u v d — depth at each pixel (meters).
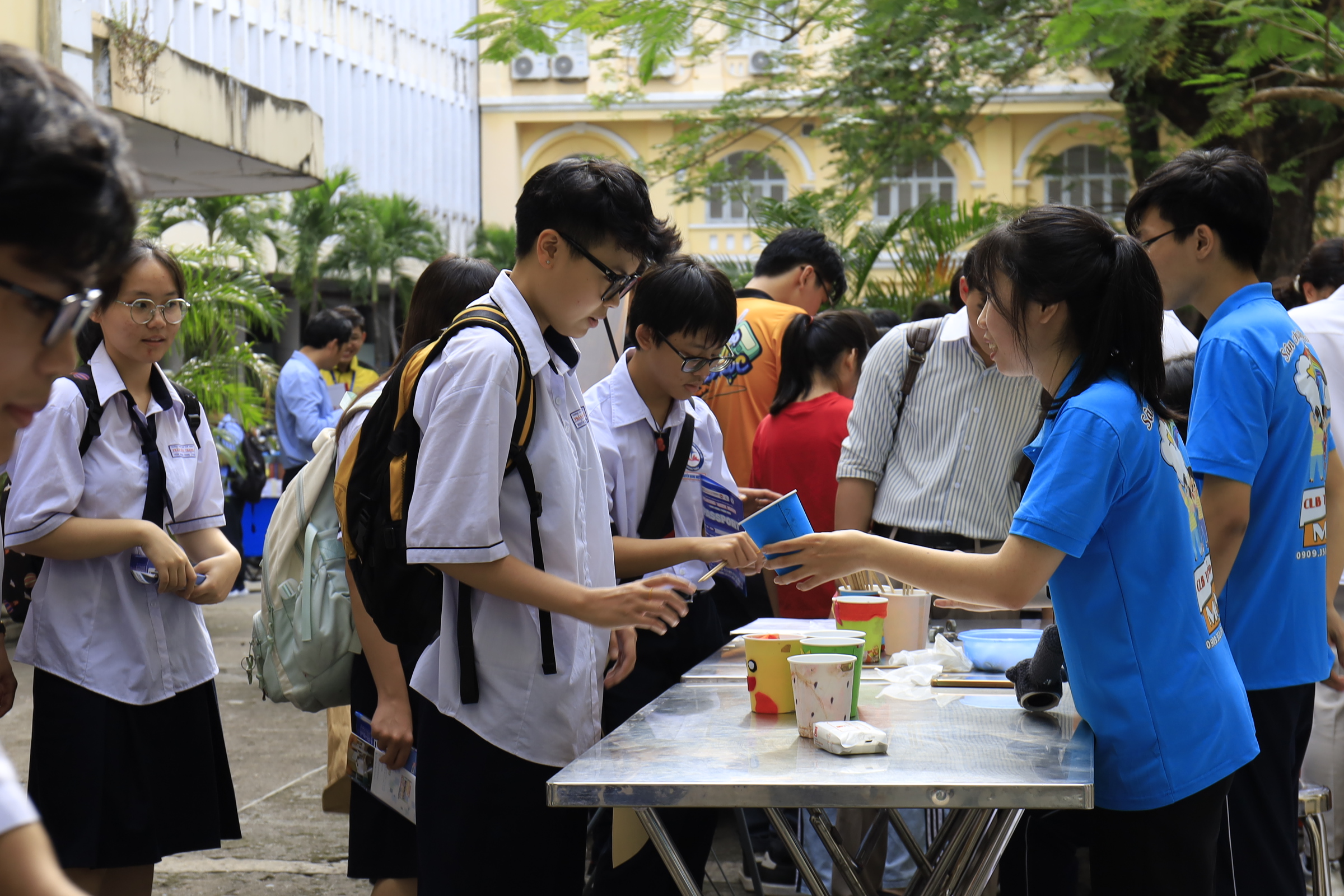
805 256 4.13
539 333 1.89
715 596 3.01
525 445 1.86
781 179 23.03
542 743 1.90
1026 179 22.61
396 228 18.66
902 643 2.39
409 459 1.84
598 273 1.86
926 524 3.07
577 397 2.04
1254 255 2.19
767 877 3.35
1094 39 5.76
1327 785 3.27
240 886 3.40
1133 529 1.68
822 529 3.52
